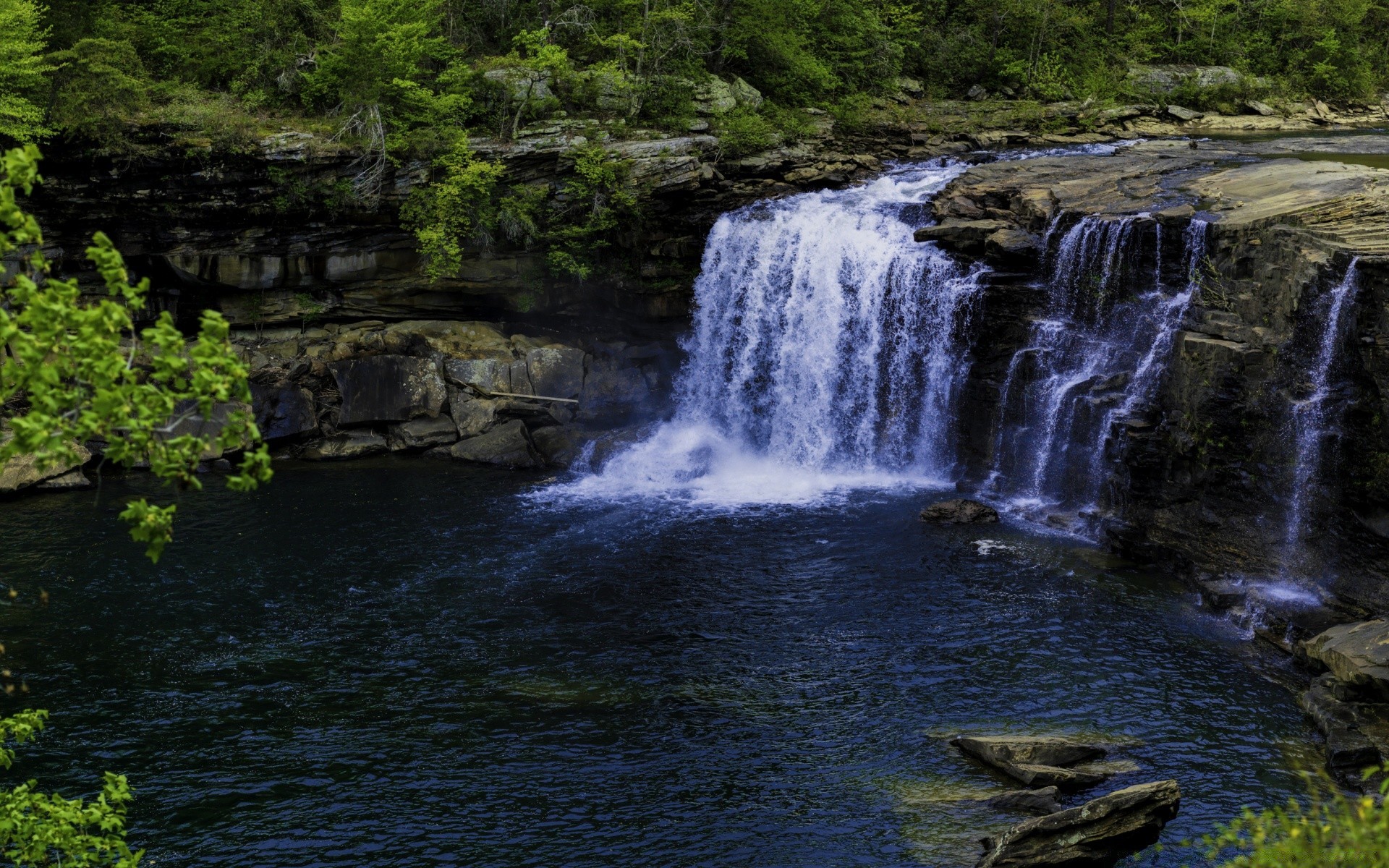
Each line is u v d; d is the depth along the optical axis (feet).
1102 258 118.01
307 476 134.62
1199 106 219.61
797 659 87.61
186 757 74.69
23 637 91.50
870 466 140.36
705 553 109.29
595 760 74.18
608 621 94.84
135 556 108.06
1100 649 88.17
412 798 70.08
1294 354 93.04
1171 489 103.86
